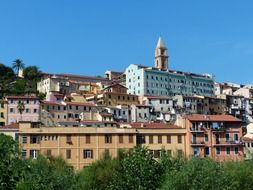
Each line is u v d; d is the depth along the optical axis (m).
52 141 111.38
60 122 153.00
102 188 76.81
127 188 49.38
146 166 50.12
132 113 192.75
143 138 117.31
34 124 119.00
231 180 56.66
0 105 173.00
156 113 199.50
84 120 162.25
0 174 19.45
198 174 51.00
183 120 123.69
